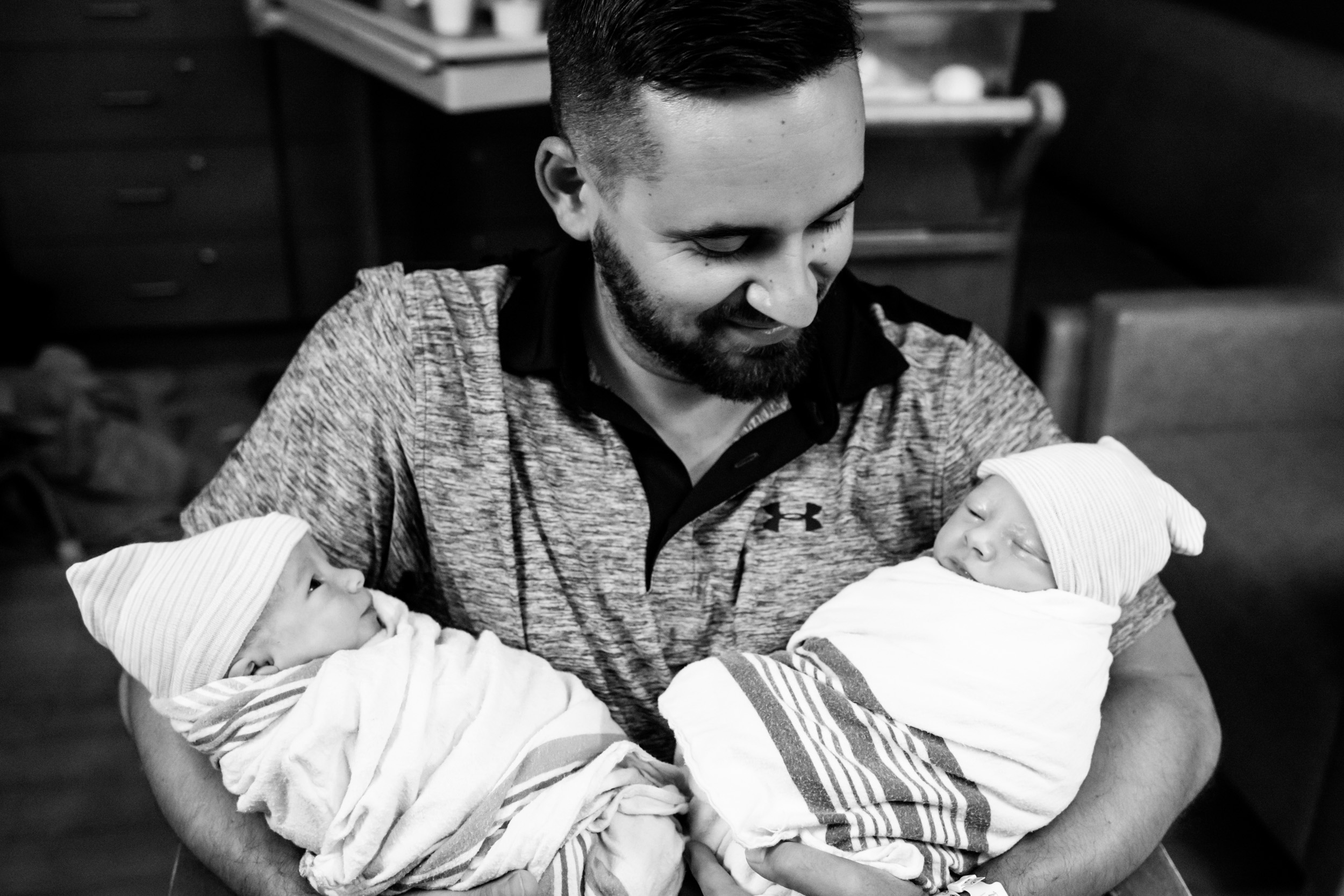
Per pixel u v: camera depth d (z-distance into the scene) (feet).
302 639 3.17
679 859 3.22
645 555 3.27
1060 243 8.95
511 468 3.23
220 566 3.12
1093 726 3.26
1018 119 7.23
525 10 6.96
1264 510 6.15
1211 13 8.54
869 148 7.52
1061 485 3.25
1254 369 6.48
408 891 3.02
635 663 3.38
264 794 3.01
